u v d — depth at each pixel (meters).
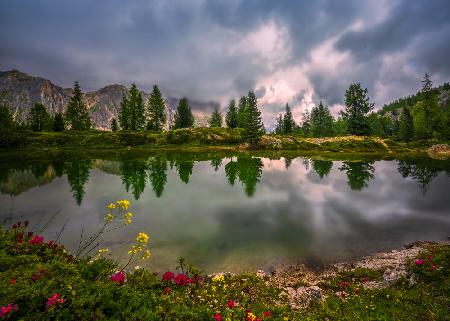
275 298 10.14
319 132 134.88
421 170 50.03
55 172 43.06
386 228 20.36
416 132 106.94
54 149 81.44
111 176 40.66
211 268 13.88
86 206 25.02
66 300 4.96
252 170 50.03
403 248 16.86
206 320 6.16
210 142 102.81
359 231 19.67
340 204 27.25
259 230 19.55
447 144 86.25
